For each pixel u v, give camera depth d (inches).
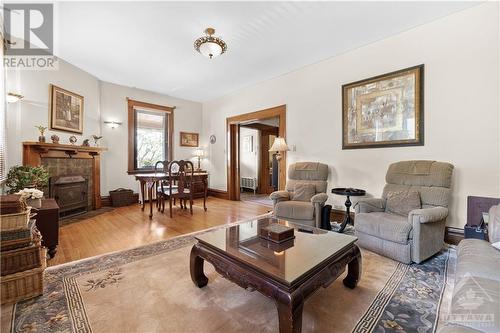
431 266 84.0
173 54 143.2
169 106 235.9
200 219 151.9
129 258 91.4
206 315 58.6
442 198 96.2
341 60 143.6
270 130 289.9
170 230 127.5
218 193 245.1
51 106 144.9
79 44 130.7
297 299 47.3
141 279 75.6
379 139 128.0
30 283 64.4
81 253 96.0
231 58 149.3
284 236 69.0
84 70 170.9
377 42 128.3
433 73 110.7
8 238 63.2
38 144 128.0
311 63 157.2
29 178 108.1
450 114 106.6
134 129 212.8
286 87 175.0
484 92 98.5
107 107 194.2
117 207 187.9
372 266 84.2
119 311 59.5
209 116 253.6
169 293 67.9
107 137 194.2
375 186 130.3
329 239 70.8
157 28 114.3
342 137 143.5
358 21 110.4
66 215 156.5
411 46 117.0
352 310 59.7
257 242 68.7
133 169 211.2
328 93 150.4
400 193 105.5
